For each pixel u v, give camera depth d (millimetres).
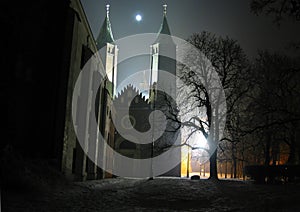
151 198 18906
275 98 30281
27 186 16250
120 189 24156
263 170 30094
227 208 15500
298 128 30422
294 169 29188
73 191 19125
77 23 26266
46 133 23219
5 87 22750
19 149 22469
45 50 24375
